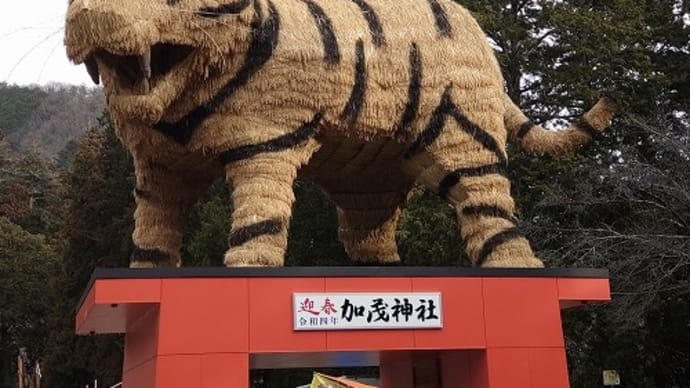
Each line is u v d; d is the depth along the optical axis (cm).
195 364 420
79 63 439
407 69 502
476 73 525
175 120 469
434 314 465
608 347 1011
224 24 446
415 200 1081
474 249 511
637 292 859
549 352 479
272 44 466
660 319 998
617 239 909
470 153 514
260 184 459
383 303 457
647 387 1002
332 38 482
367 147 519
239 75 462
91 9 412
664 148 943
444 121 511
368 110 490
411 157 522
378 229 598
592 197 969
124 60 444
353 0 516
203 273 431
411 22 518
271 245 452
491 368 467
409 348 457
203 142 470
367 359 604
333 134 494
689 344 1015
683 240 875
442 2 545
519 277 485
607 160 1080
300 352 451
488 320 473
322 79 475
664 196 934
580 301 503
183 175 516
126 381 557
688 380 1059
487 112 523
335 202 601
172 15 432
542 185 1020
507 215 517
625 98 1093
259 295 437
